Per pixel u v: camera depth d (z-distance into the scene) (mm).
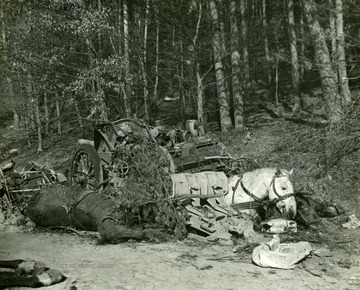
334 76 16906
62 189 11719
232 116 23500
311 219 10406
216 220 10156
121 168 11312
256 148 17609
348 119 16031
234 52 21172
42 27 19797
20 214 12750
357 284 6891
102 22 19828
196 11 22578
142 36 23062
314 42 17359
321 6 20016
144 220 10586
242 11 22812
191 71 22375
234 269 7676
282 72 32938
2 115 27938
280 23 30875
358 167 14078
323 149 15250
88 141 13570
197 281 7055
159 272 7535
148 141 11781
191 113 25578
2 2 20203
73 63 21125
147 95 22719
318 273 7383
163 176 10586
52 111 31422
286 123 20203
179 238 9836
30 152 25672
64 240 10297
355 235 9961
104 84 19984
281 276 7297
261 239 9359
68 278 7191
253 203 10516
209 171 11797
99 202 10578
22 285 6773
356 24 23453
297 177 14680
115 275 7402
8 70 21094
